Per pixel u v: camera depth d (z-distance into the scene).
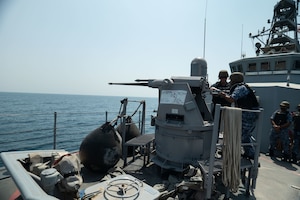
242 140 3.30
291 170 4.27
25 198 1.51
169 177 3.31
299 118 5.05
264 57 7.23
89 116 50.22
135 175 3.57
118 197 1.96
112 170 3.77
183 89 3.50
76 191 2.11
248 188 2.95
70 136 22.78
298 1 7.95
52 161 2.61
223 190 3.07
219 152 3.75
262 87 6.04
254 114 3.21
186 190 2.59
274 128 5.08
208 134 3.54
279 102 5.72
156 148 3.93
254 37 9.32
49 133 24.48
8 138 21.03
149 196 2.02
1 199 2.55
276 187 3.30
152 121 4.26
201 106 3.97
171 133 3.54
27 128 27.33
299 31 8.00
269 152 5.51
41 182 2.03
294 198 2.94
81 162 3.65
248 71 7.86
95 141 3.54
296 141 4.94
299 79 6.53
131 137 4.89
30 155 2.61
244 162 3.03
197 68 4.44
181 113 3.42
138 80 4.59
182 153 3.45
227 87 4.36
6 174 3.24
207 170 2.64
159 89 4.15
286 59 6.73
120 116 4.14
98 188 2.12
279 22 8.27
